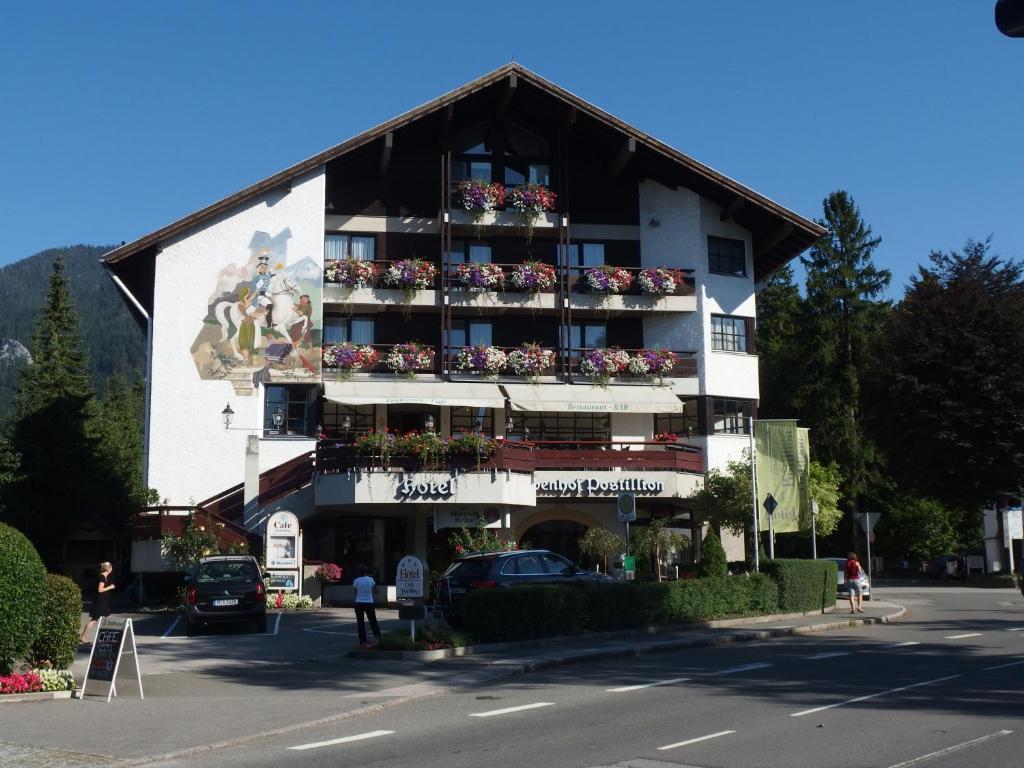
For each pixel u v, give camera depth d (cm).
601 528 3684
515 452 3409
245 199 3816
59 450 4222
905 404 4759
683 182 4231
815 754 1036
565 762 1019
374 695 1557
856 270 6381
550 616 2234
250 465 3472
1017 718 1236
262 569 3150
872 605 3488
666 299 4125
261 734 1240
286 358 3788
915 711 1298
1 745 1160
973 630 2597
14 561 1567
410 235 4088
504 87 3991
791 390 6253
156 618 2977
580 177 4262
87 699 1521
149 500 3591
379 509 3441
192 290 3772
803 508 3716
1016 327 4628
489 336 4128
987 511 5772
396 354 3869
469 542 3253
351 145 3834
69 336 5772
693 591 2639
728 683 1622
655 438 3875
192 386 3731
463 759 1051
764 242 4338
